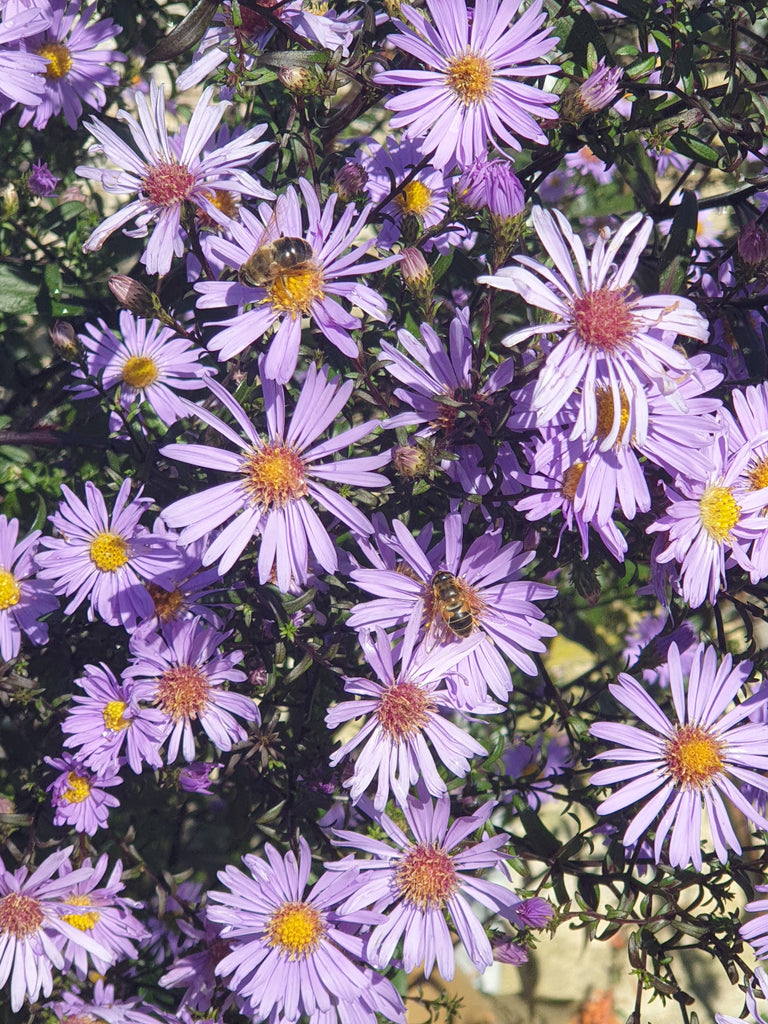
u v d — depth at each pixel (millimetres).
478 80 364
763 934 365
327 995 368
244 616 376
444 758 360
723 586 367
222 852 432
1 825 389
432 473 358
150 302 364
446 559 361
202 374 388
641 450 348
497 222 354
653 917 368
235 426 382
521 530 375
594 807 406
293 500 353
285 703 400
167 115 456
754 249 376
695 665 366
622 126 381
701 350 382
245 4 374
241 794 424
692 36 387
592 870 449
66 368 427
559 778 410
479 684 363
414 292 361
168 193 363
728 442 361
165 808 426
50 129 447
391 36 361
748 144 380
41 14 376
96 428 425
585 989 458
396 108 363
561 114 367
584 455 347
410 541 355
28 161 447
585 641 470
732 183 458
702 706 368
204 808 427
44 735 414
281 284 346
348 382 348
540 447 347
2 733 423
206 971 395
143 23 455
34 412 421
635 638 469
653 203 423
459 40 364
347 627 377
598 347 341
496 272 343
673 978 369
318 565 377
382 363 364
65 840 398
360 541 361
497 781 398
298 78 361
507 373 356
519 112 365
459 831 365
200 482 376
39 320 440
